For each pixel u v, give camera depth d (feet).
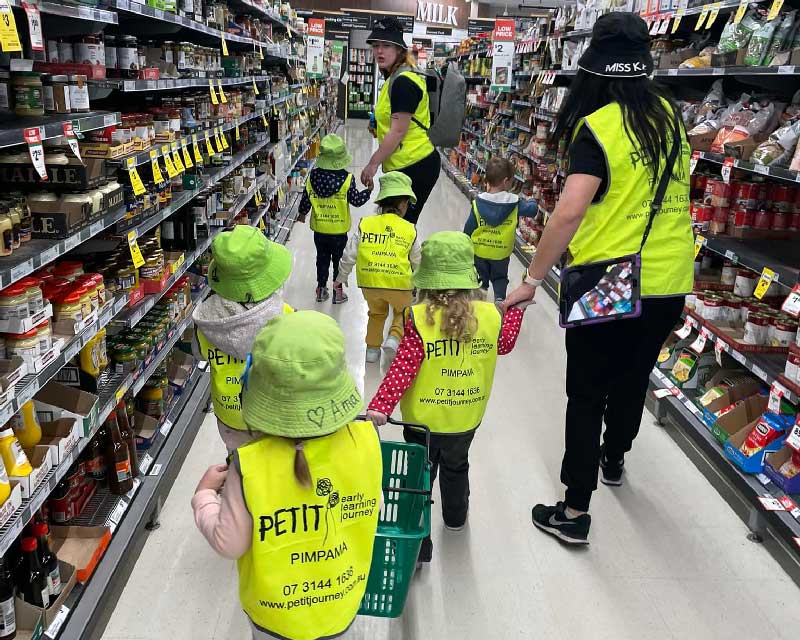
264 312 7.47
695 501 10.09
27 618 6.12
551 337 16.56
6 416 5.50
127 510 8.38
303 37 39.09
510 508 9.73
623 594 8.19
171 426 10.43
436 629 7.52
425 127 16.19
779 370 10.10
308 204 17.56
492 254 15.94
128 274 9.01
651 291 7.93
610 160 7.41
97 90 8.41
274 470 4.67
